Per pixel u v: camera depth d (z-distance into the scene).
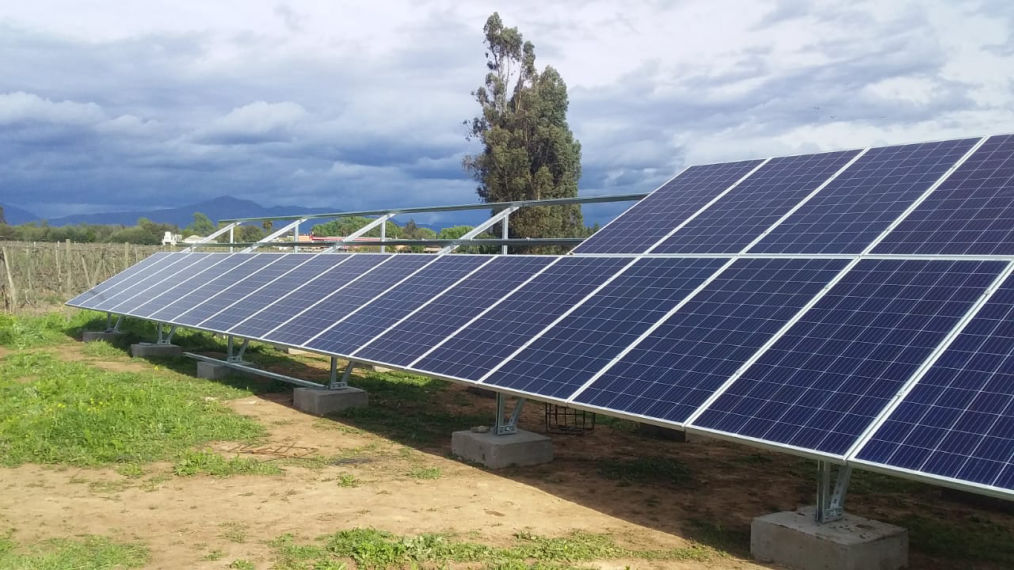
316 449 14.47
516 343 12.56
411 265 18.62
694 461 14.53
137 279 29.55
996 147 12.64
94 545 9.30
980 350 8.26
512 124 60.47
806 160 15.29
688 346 10.54
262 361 25.44
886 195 12.60
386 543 9.27
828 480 9.22
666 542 9.88
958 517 11.60
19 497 11.21
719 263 12.51
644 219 15.61
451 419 17.56
